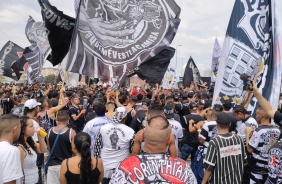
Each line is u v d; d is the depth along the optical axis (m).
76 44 6.78
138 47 7.28
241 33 6.76
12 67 20.91
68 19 8.19
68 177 3.94
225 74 6.86
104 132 5.45
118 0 7.12
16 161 3.46
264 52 6.34
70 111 9.40
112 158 5.41
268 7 6.35
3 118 3.66
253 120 5.93
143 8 7.34
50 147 5.61
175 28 7.49
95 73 6.94
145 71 9.65
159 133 2.37
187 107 9.99
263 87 6.09
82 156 3.91
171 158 2.37
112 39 7.12
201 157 6.43
